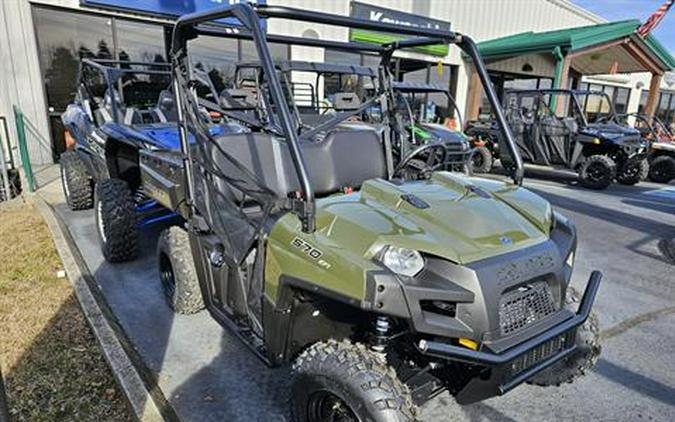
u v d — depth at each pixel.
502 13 14.31
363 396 1.63
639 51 13.44
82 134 5.10
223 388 2.42
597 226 5.97
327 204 2.03
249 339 2.27
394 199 2.06
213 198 2.49
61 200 5.89
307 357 1.81
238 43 9.04
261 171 2.59
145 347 2.77
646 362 2.82
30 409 2.21
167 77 5.33
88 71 5.07
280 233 1.93
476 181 2.49
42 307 3.11
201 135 2.57
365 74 6.61
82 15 7.52
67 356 2.60
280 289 1.87
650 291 3.90
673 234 5.66
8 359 2.55
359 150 2.85
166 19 8.15
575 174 10.31
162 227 4.96
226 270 2.46
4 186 6.11
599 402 2.43
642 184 9.48
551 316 1.91
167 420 2.16
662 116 21.80
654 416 2.34
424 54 12.49
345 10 10.44
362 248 1.71
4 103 7.14
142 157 3.53
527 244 1.92
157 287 3.57
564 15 16.47
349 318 1.99
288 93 5.71
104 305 3.25
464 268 1.70
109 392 2.34
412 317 1.61
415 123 7.68
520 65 15.06
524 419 2.29
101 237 4.10
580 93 9.13
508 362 1.65
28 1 7.04
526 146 9.57
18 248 4.15
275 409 2.27
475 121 11.12
